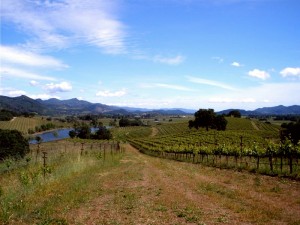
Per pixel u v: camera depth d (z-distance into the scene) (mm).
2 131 44125
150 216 14000
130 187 22281
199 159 56500
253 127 167250
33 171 24859
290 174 26438
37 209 15281
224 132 115438
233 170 34031
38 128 193875
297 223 12617
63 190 19984
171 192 20000
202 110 156250
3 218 13664
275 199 17797
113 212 14859
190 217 13570
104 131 160875
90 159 40469
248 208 15391
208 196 18578
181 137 118562
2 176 27375
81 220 13516
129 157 63469
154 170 35219
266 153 37594
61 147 65500
